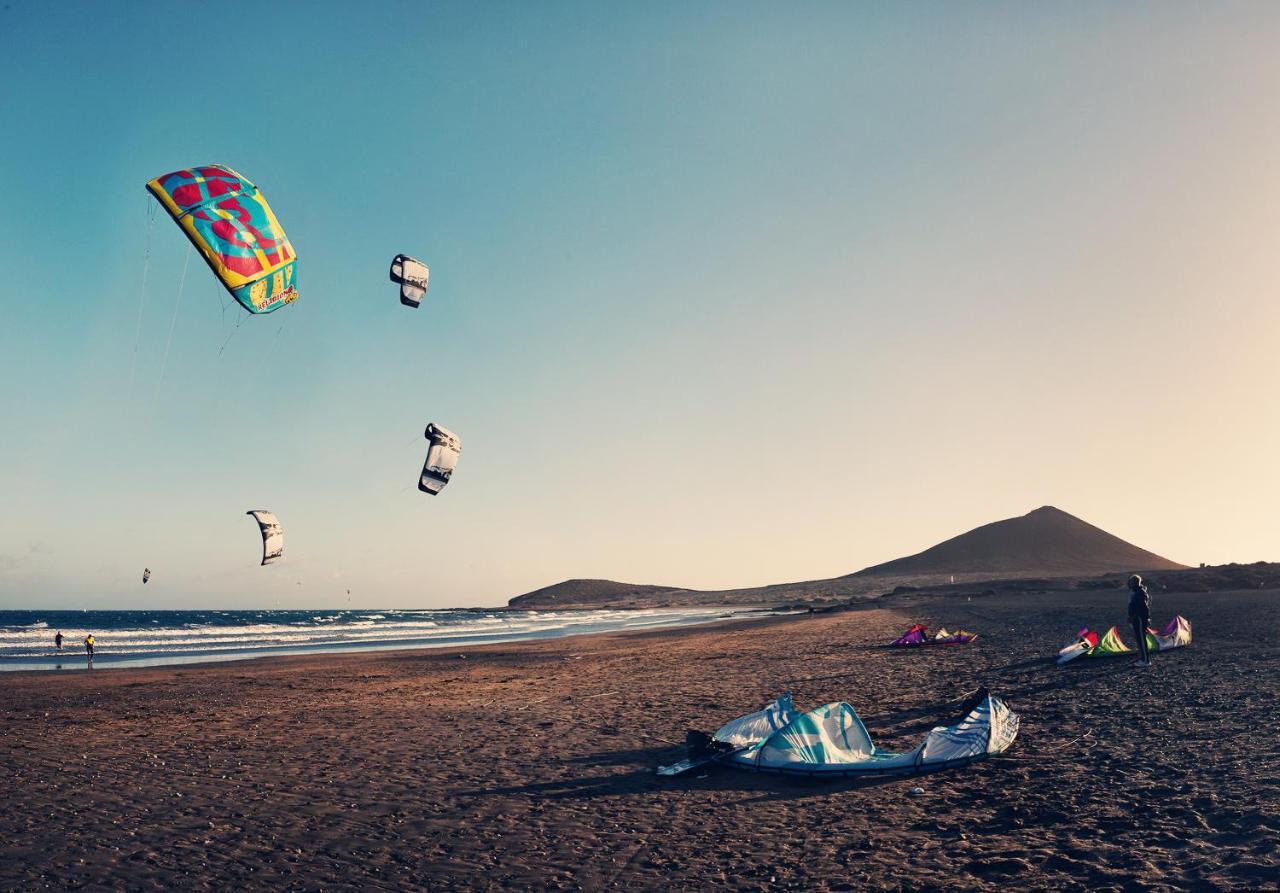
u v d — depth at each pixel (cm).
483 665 2888
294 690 2112
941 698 1428
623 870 661
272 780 1025
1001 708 1053
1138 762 862
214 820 841
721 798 870
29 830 812
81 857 725
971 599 6662
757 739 1054
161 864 704
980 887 565
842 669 2014
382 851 732
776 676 1956
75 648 5091
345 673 2653
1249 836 601
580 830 777
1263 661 1543
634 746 1177
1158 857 583
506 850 725
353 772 1064
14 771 1102
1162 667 1568
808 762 939
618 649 3562
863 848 673
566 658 3111
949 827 709
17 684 2491
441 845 746
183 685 2338
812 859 657
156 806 902
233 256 1005
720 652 2905
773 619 6875
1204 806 688
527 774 1023
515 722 1439
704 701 1590
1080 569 14475
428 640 5875
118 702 1925
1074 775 835
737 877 631
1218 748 888
